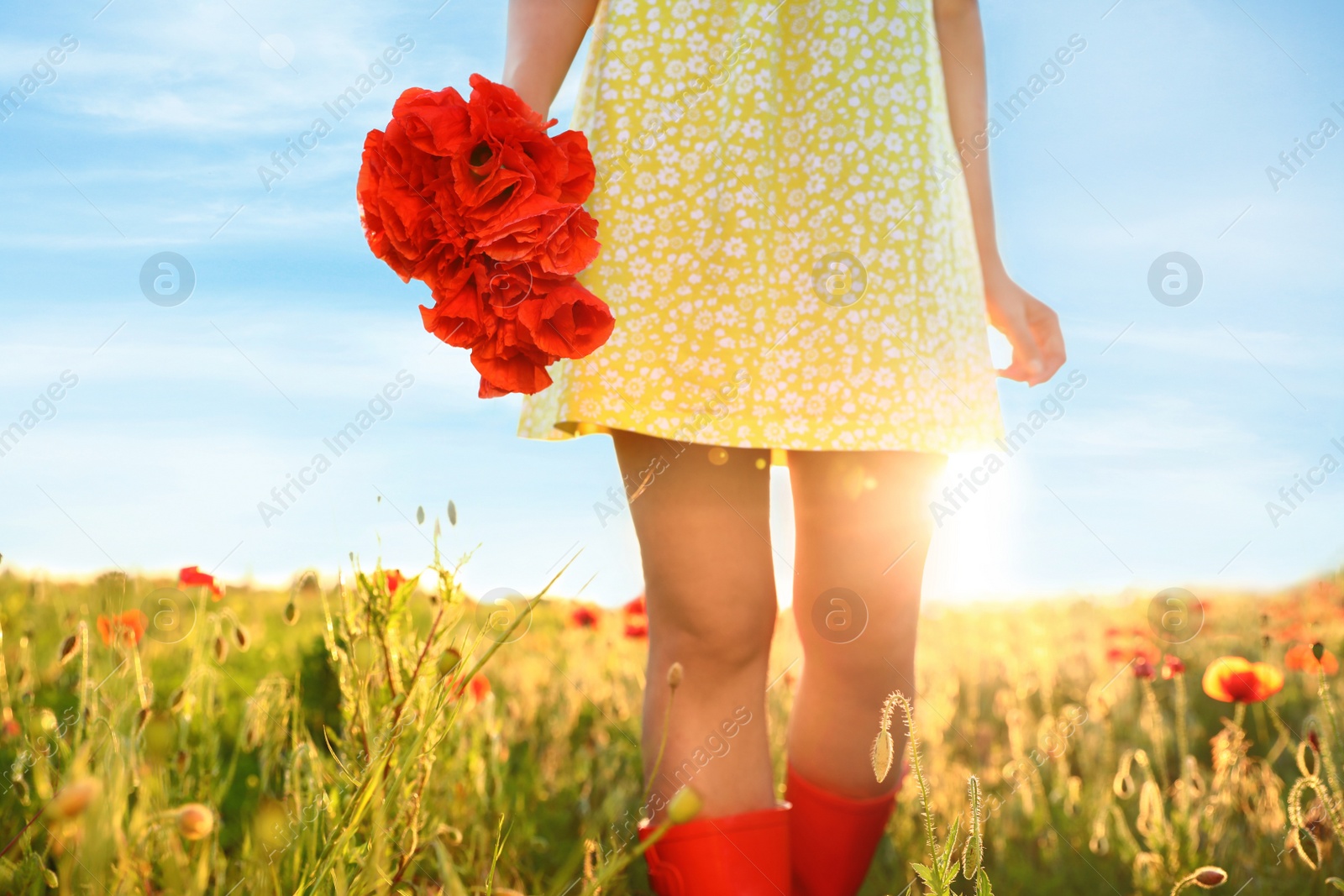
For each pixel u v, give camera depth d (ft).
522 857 5.57
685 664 4.81
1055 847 6.24
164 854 3.79
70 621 6.12
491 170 4.06
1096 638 10.59
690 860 4.58
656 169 4.94
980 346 5.46
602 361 4.85
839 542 5.03
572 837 6.03
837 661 5.16
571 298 4.15
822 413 4.78
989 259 5.92
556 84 5.08
